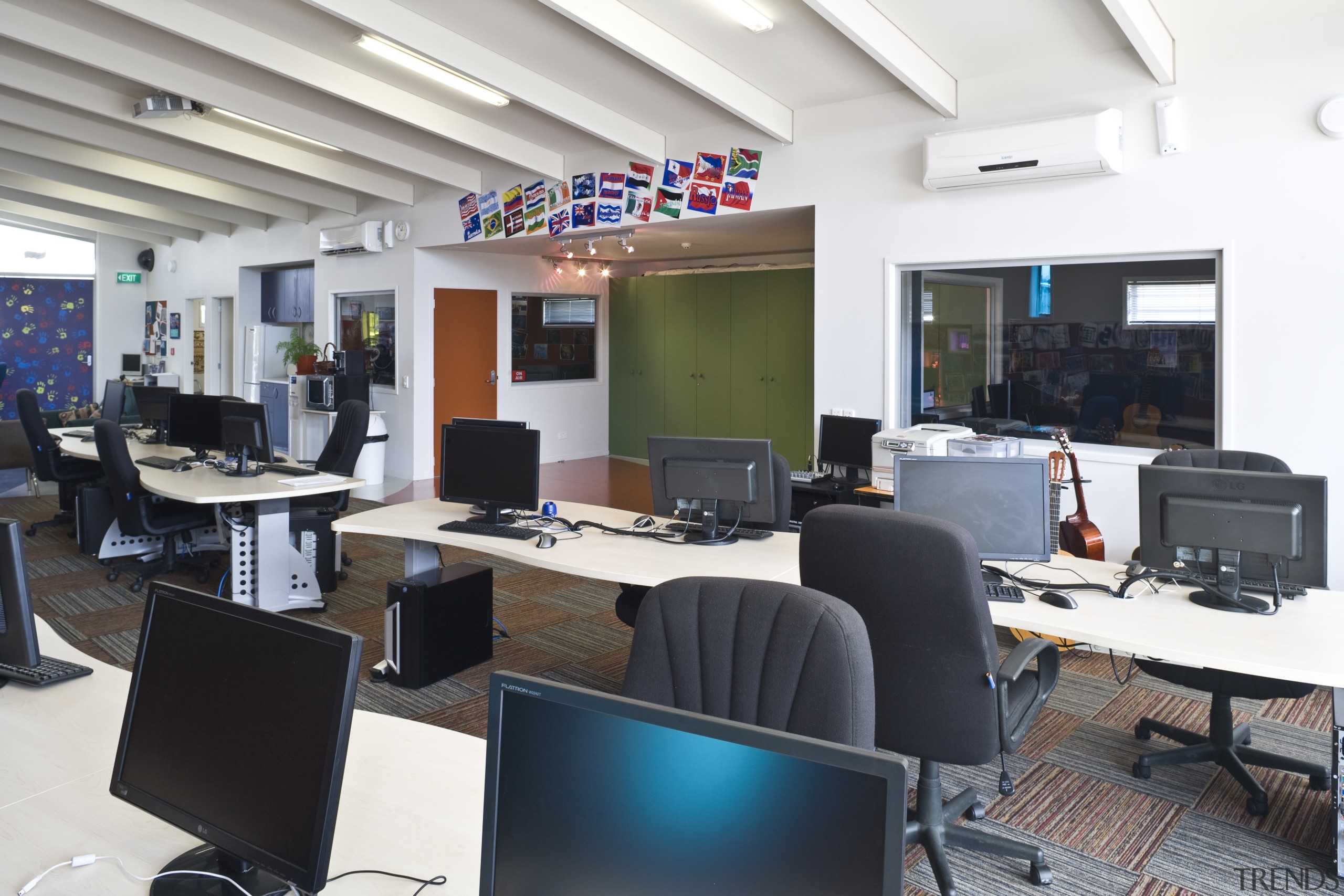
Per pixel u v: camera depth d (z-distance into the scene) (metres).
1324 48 4.22
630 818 1.04
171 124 7.32
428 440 9.69
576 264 10.96
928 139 5.23
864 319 5.77
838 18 4.37
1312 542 2.71
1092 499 5.04
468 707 3.90
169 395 6.90
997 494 3.03
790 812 0.95
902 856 0.88
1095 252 4.89
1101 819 2.99
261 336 11.87
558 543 3.73
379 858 1.46
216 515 5.70
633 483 9.47
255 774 1.30
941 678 2.38
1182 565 2.96
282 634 1.31
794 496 5.88
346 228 9.84
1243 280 4.48
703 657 1.86
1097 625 2.65
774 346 9.85
